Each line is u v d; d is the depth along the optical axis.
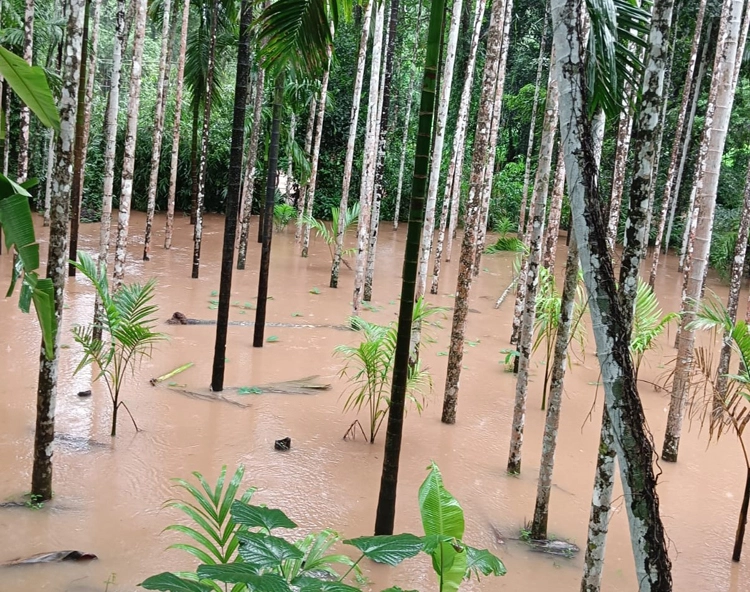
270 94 17.53
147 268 12.00
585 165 2.24
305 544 3.23
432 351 8.55
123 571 3.53
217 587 2.79
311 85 14.66
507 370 8.05
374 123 9.99
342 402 6.46
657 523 2.26
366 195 9.84
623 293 2.62
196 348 7.65
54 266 3.96
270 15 4.93
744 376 4.39
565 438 6.18
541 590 3.82
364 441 5.62
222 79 19.70
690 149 19.50
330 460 5.20
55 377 4.06
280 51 5.24
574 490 5.16
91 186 19.12
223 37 14.91
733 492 5.42
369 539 2.21
